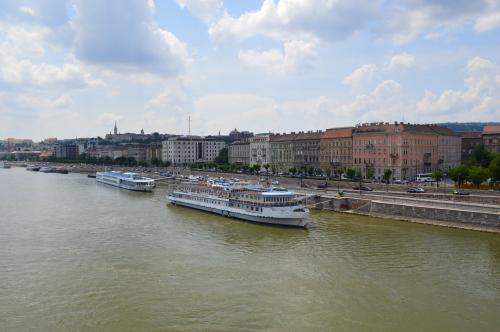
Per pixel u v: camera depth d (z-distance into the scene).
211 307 53.06
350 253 74.38
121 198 157.00
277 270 66.00
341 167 192.00
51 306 53.69
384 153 178.75
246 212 105.12
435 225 96.56
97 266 68.69
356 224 99.44
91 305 53.91
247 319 49.81
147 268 67.62
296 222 96.25
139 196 164.50
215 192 121.25
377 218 107.38
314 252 75.44
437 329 47.16
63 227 98.44
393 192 128.75
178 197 135.00
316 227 96.56
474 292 56.78
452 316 50.12
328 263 69.00
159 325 48.59
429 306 52.72
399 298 55.09
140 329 47.75
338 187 152.62
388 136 177.12
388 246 78.50
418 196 120.88
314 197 125.06
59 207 131.00
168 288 59.12
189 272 65.56
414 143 179.25
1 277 63.81
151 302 54.59
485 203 104.88
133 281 61.88
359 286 59.12
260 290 58.09
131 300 55.25
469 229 90.94
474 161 172.25
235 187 124.50
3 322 49.56
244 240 85.38
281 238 86.69
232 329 47.53
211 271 65.94
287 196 102.94
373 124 199.12
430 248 76.69
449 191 125.25
